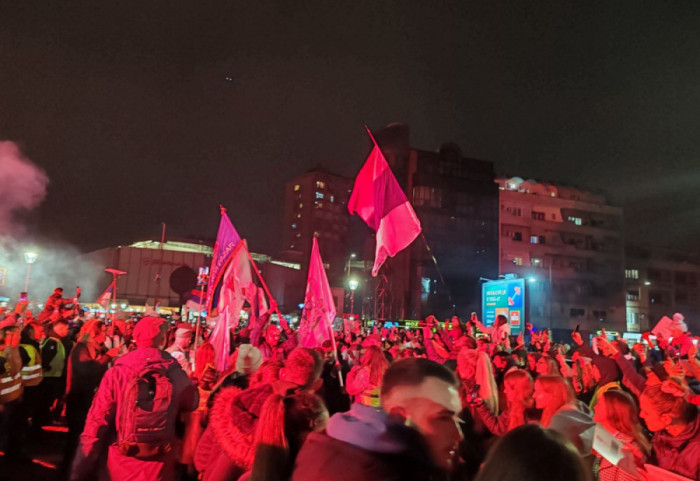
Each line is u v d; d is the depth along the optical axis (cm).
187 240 9269
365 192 995
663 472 363
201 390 604
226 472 349
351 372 729
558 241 8506
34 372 821
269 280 9281
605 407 406
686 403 377
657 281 9094
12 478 709
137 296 8156
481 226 8144
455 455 210
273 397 273
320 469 192
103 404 414
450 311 7694
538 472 156
